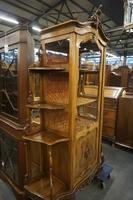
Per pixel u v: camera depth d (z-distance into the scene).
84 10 4.03
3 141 2.29
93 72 2.18
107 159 3.05
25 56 1.76
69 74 1.63
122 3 3.56
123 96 3.44
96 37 1.91
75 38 1.56
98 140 2.35
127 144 3.35
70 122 1.71
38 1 3.55
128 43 7.13
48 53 2.00
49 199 1.71
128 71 4.94
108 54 9.45
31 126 1.91
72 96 1.65
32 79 1.80
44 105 1.80
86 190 2.23
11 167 2.19
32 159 2.15
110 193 2.20
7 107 2.14
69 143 1.76
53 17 4.42
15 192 2.06
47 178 2.06
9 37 1.88
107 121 3.57
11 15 4.01
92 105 2.73
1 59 2.14
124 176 2.56
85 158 2.08
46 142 1.65
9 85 2.05
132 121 3.23
